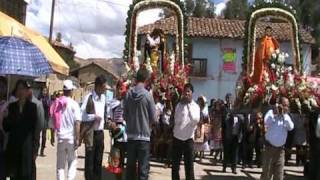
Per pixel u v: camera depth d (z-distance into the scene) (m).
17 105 8.56
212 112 18.66
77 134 10.26
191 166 10.98
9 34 14.22
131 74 15.23
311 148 12.52
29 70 10.80
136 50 16.88
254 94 16.30
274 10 17.92
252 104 16.53
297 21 18.00
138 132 9.30
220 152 18.81
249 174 15.80
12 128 8.48
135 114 9.34
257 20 17.95
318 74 24.86
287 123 11.55
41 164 14.74
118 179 11.51
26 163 8.51
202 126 14.14
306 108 15.62
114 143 11.48
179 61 17.44
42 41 17.56
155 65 16.89
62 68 18.17
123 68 16.34
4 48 10.73
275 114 11.59
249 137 17.12
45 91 17.84
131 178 9.38
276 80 16.41
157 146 17.42
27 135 8.52
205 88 36.06
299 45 17.92
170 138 15.91
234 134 15.66
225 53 35.94
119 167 11.48
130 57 16.73
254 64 17.55
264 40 17.50
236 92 17.97
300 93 15.85
